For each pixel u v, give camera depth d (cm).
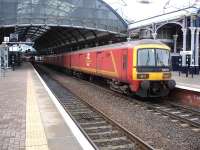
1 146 757
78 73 3684
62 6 4175
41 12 4081
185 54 3459
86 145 772
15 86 2138
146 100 1869
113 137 1004
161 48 1838
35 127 946
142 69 1783
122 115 1373
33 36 7325
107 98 1906
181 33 4375
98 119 1295
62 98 1923
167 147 896
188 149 881
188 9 3594
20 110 1227
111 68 2216
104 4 4466
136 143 922
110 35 4869
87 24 4369
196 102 1673
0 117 1093
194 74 3503
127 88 1959
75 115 1380
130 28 4622
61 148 752
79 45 6259
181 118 1259
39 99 1526
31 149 731
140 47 1794
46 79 3478
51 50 9044
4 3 3981
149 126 1161
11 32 5125
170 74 1864
